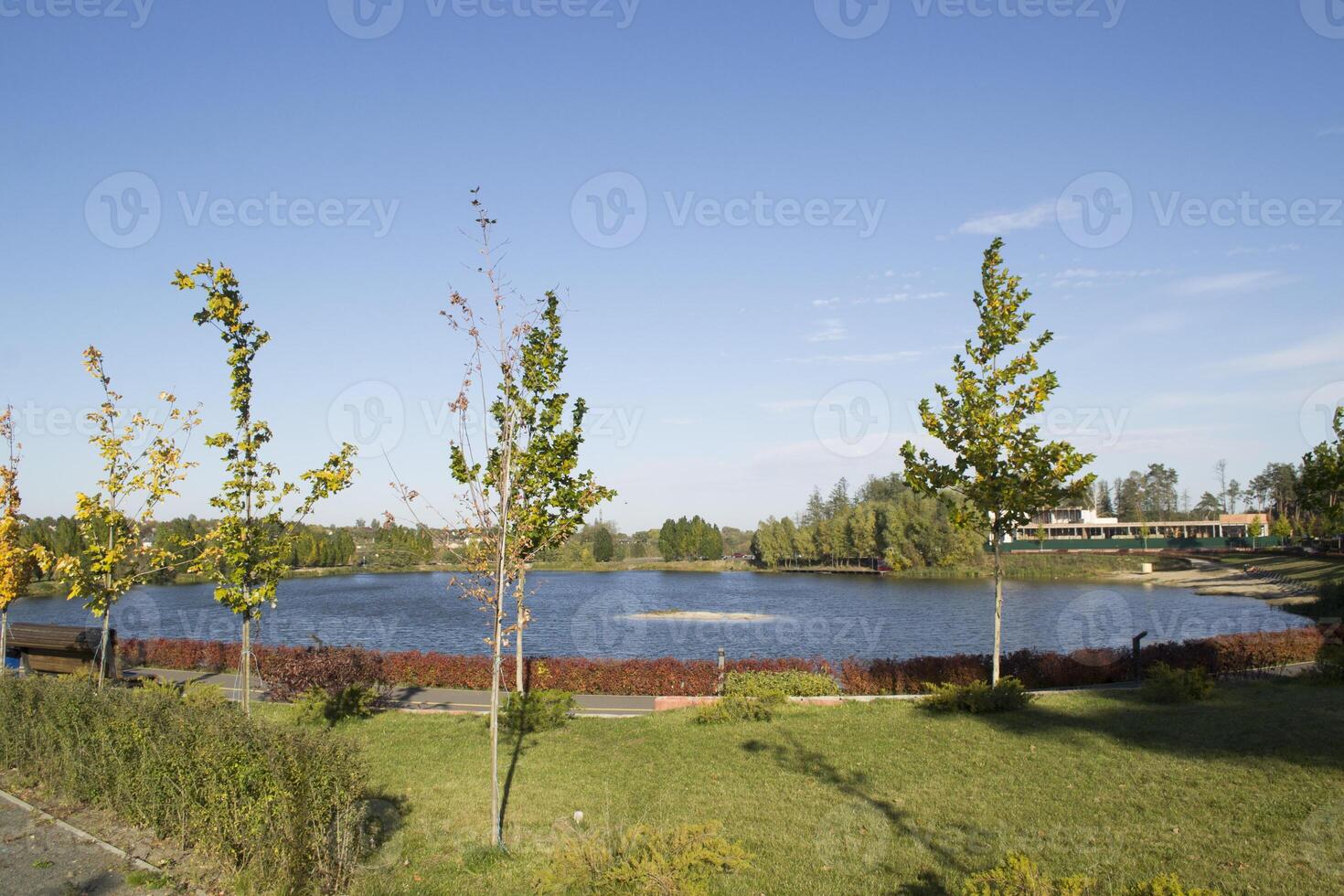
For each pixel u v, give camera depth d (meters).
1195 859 8.27
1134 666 21.06
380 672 20.44
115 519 15.09
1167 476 140.50
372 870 8.38
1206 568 78.19
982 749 13.29
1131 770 11.56
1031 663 21.09
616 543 148.38
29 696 11.80
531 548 13.32
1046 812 9.98
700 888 7.55
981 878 6.58
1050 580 79.25
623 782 12.02
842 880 8.16
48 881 8.22
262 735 8.42
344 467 14.16
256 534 13.54
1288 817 9.26
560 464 16.11
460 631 46.69
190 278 13.03
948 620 49.59
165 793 9.26
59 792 10.91
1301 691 17.45
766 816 10.23
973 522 18.88
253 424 13.45
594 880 7.64
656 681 20.98
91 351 15.26
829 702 18.64
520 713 15.80
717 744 14.29
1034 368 18.19
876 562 98.06
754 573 113.06
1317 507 20.16
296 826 7.80
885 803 10.68
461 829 9.88
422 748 14.23
